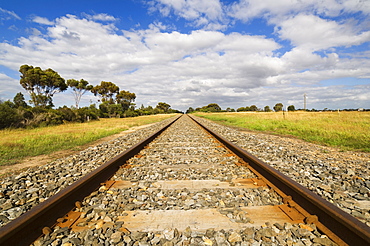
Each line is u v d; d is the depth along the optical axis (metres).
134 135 11.81
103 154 6.62
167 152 6.47
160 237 2.19
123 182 3.79
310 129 12.47
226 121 25.66
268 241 2.11
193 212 2.69
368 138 8.68
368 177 4.03
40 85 47.84
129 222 2.47
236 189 3.43
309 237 2.17
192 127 16.56
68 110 28.86
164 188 3.52
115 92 87.06
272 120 20.89
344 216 2.02
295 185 2.85
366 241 1.74
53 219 2.48
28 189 3.68
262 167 3.89
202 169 4.59
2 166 5.70
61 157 6.77
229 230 2.30
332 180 3.94
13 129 17.39
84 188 3.30
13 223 1.98
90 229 2.32
